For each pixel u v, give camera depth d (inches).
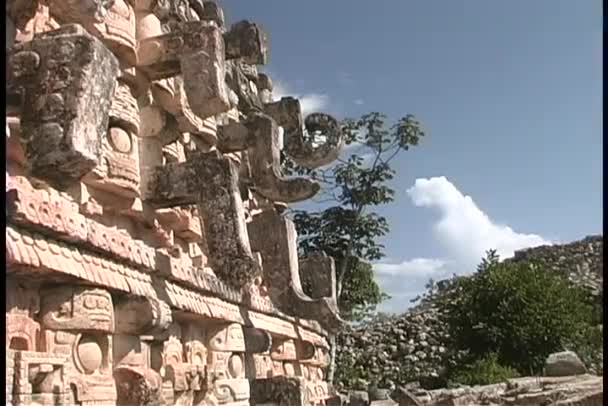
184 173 316.5
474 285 980.6
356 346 1096.8
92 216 277.9
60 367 235.1
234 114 502.6
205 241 322.0
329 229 992.2
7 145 223.0
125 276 264.4
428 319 1115.3
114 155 289.0
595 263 1320.1
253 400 411.5
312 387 536.4
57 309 239.0
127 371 263.0
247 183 483.2
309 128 510.3
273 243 498.3
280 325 464.8
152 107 320.5
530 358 908.0
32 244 215.0
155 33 322.7
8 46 222.5
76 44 220.8
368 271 1011.9
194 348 335.6
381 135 978.1
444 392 705.6
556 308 920.9
